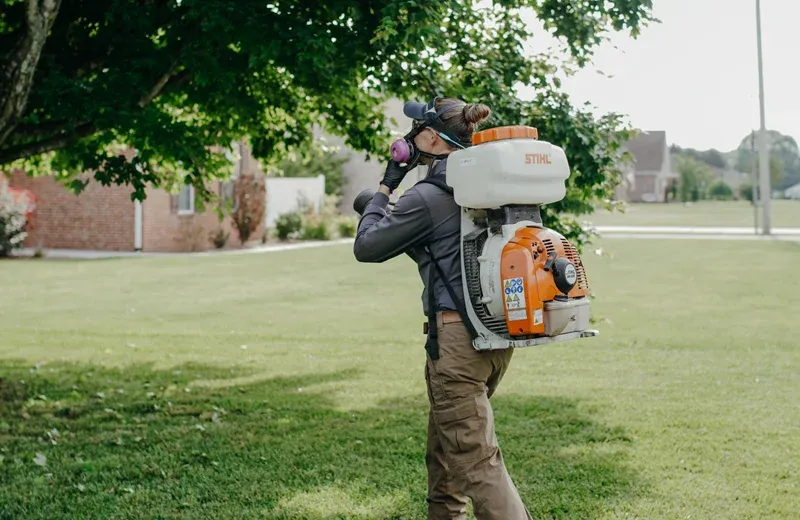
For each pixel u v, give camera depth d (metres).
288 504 4.52
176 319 12.44
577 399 7.12
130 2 6.45
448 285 3.15
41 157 8.77
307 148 8.88
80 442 5.84
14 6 7.21
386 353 9.62
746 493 4.66
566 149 6.68
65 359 9.26
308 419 6.49
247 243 30.64
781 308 13.21
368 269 20.92
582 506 4.44
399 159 3.26
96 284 17.05
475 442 3.12
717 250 25.72
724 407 6.80
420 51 6.35
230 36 6.24
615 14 6.80
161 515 4.36
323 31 6.12
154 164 8.75
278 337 10.84
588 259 22.70
